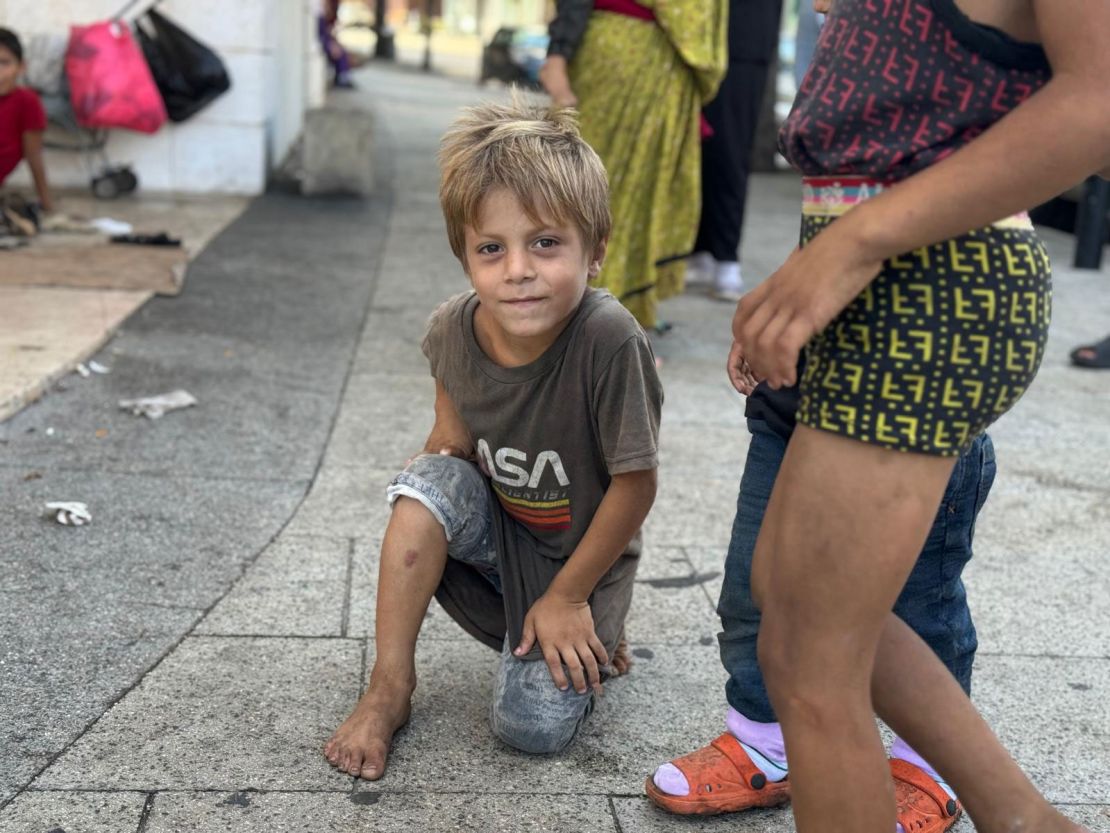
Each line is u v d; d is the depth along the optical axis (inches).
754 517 78.2
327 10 761.6
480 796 82.7
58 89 304.0
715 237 245.0
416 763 86.1
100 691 91.9
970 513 75.5
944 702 62.4
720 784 81.9
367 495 134.9
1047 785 87.1
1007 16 53.1
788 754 59.6
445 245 282.2
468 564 93.7
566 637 85.7
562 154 79.9
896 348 55.3
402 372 182.7
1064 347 223.0
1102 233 300.5
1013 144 50.0
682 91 182.7
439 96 781.9
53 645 98.0
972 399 55.5
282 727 89.1
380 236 288.4
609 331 81.9
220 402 162.1
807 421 57.7
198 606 106.7
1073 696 100.0
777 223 353.1
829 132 56.9
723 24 182.2
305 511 129.3
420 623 89.4
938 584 76.7
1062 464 159.2
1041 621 113.7
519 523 92.1
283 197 333.4
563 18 178.7
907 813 79.8
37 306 197.5
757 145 474.9
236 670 96.6
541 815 81.0
